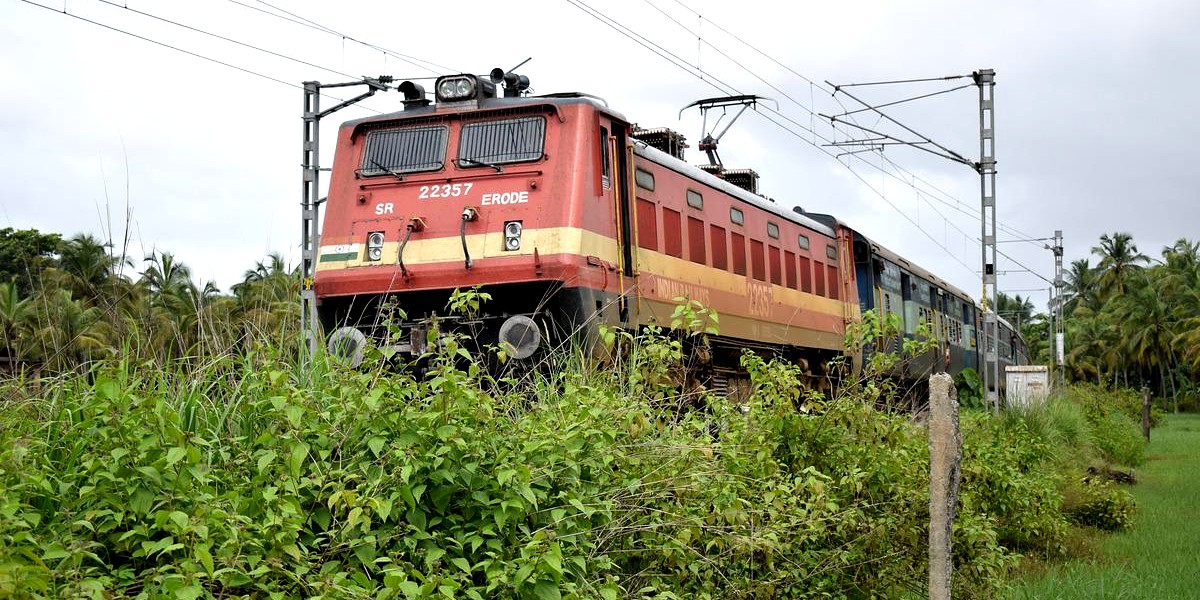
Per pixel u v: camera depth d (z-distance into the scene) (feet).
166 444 15.67
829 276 66.18
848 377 27.48
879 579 24.49
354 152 40.42
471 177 38.60
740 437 23.73
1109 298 303.89
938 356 92.89
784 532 21.48
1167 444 104.12
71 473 15.47
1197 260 269.85
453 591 14.64
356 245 39.01
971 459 30.63
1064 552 36.50
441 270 37.50
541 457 18.24
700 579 20.40
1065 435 67.00
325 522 16.10
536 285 37.06
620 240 39.75
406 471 15.88
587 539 18.13
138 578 14.40
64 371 19.69
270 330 22.24
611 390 23.08
